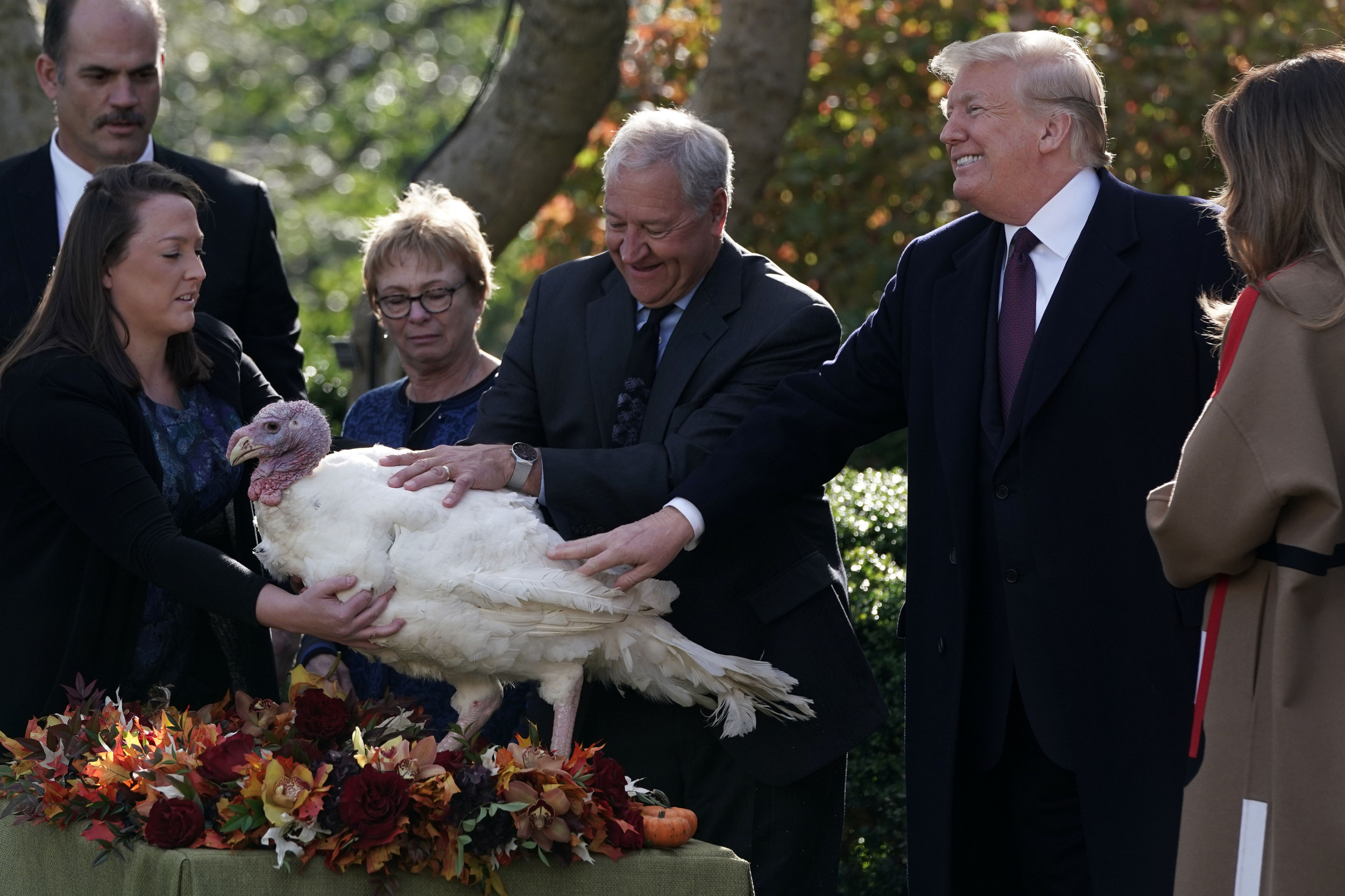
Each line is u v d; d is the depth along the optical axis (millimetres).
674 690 5676
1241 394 4410
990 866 5742
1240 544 4426
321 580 5199
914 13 16047
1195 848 4523
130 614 5684
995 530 5445
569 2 10367
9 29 10625
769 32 10969
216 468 6004
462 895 4754
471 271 7367
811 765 5996
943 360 5574
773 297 6082
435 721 6906
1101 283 5246
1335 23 15344
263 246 7680
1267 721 4438
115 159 7426
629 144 5785
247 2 33188
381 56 33562
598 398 6121
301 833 4543
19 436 5469
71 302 5688
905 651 6004
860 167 16156
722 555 6000
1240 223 4602
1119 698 5156
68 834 4988
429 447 7312
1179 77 15219
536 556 5332
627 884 4891
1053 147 5375
